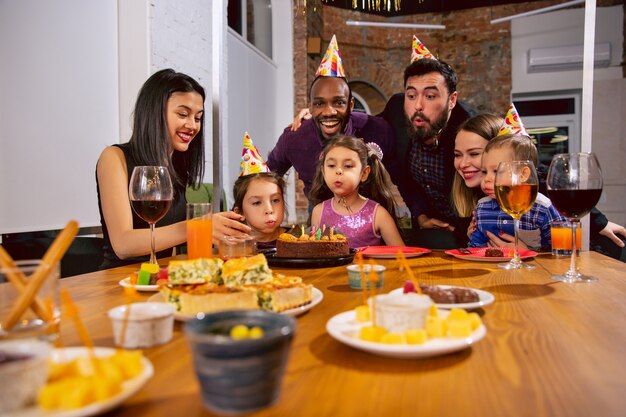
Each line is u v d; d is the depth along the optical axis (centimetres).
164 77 170
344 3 509
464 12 518
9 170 204
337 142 232
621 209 506
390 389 45
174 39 292
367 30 513
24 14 212
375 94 530
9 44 205
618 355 54
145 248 139
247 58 441
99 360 44
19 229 208
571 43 512
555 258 132
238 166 427
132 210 170
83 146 248
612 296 84
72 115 240
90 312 77
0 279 60
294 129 314
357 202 236
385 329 58
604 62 507
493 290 90
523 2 515
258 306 70
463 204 282
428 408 41
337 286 97
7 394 38
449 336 56
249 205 225
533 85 523
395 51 518
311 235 142
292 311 70
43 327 60
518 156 202
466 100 527
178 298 69
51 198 227
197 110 176
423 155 294
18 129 209
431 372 50
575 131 526
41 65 221
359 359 54
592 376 48
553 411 40
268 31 506
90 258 201
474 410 41
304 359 54
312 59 513
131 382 42
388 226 231
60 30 232
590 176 96
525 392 44
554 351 56
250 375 40
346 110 302
